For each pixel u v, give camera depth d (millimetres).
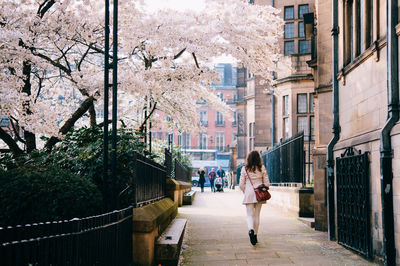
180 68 10344
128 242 5125
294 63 21812
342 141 7758
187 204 16781
